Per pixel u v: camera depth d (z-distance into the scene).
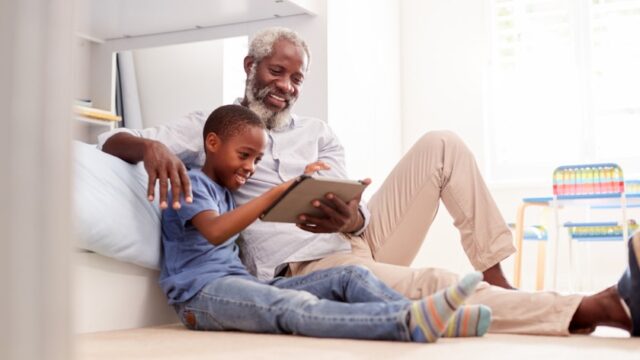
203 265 1.50
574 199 3.58
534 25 4.76
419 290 1.44
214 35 3.10
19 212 0.21
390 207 1.80
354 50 3.81
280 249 1.67
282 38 1.84
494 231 1.68
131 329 1.51
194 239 1.52
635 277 1.20
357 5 3.90
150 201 1.44
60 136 0.22
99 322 1.45
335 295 1.41
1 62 0.21
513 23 4.79
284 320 1.30
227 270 1.50
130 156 1.54
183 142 1.75
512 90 4.82
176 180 1.43
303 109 3.06
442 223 4.84
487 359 0.94
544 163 4.73
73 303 0.22
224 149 1.60
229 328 1.41
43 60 0.21
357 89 3.86
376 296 1.32
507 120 4.82
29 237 0.21
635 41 4.53
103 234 1.41
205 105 3.96
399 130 4.93
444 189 1.75
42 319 0.21
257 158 1.63
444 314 1.14
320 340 1.21
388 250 1.80
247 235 1.70
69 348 0.22
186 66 4.01
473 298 1.36
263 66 1.83
